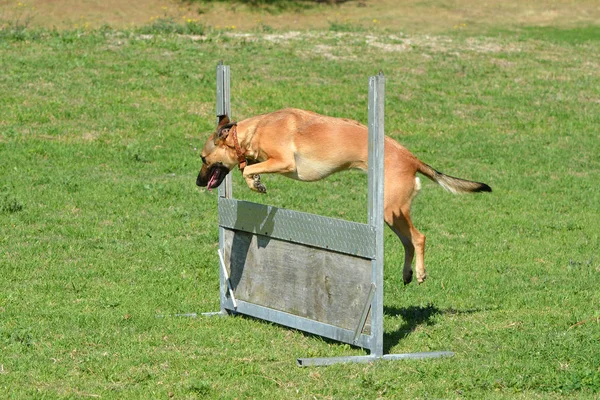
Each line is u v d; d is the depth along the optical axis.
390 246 12.61
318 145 8.66
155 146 17.52
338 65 23.16
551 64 24.94
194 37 25.20
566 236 13.43
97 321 8.98
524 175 17.12
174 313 9.43
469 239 13.09
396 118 19.98
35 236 12.43
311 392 7.24
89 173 15.86
